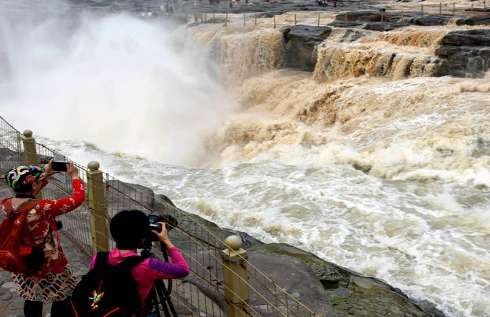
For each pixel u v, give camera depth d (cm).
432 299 822
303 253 768
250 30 3403
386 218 1102
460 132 1449
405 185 1296
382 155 1466
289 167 1476
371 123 1822
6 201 350
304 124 2211
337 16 3294
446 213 1124
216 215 1168
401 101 1819
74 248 621
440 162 1374
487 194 1213
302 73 2841
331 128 2052
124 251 292
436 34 2211
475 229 1045
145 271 286
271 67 2992
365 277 748
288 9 4662
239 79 3197
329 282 696
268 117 2503
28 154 696
